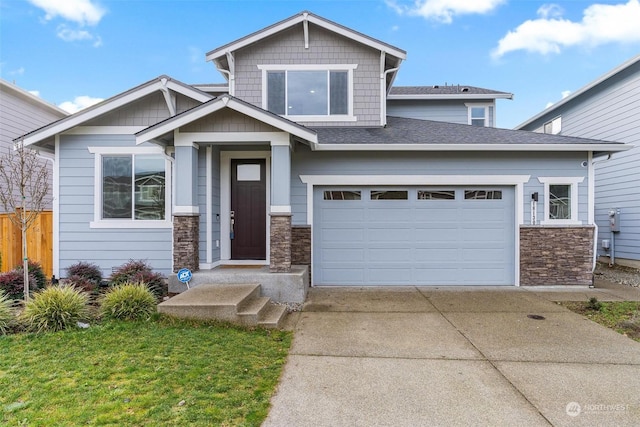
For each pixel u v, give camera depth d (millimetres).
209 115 6996
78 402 3041
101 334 4699
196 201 7297
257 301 6023
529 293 7504
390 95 14125
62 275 8109
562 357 4242
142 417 2840
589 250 8125
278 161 6973
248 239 8273
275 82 9891
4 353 4070
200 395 3215
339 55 9883
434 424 2896
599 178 12406
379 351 4414
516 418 2988
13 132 11461
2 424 2723
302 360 4113
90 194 8172
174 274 6906
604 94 11992
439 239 8305
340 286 8219
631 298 7082
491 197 8320
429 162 8211
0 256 8086
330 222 8312
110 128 8195
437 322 5574
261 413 2990
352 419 2953
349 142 7891
